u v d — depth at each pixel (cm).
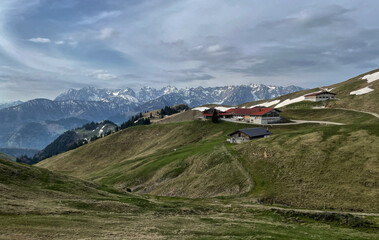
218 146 11188
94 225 3222
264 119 15575
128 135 19812
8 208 3366
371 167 6475
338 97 19125
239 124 15888
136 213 4466
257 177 7519
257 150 9075
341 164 6950
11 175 5466
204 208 5456
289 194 6369
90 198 5244
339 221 4603
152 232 3206
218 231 3572
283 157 8038
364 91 17875
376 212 5188
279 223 4447
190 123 17962
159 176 10069
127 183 10362
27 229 2703
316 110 17350
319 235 3769
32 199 4266
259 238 3353
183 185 8644
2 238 2333
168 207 5250
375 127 8275
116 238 2706
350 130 8519
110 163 17062
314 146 8100
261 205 5750
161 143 16712
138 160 13788
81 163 17850
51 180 6000
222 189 7488
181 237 3077
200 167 9438
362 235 3903
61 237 2581
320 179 6650
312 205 5816
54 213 3550
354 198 5744
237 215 5003
